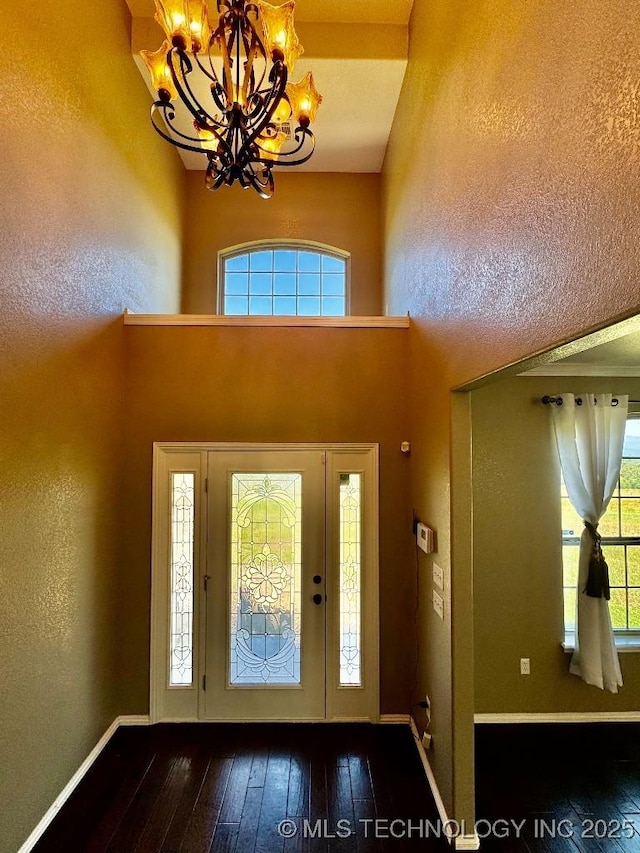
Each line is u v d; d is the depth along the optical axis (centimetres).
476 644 336
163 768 283
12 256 208
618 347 279
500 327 172
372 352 349
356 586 345
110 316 317
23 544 217
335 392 347
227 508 342
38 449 230
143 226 380
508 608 337
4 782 202
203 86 383
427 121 291
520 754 298
